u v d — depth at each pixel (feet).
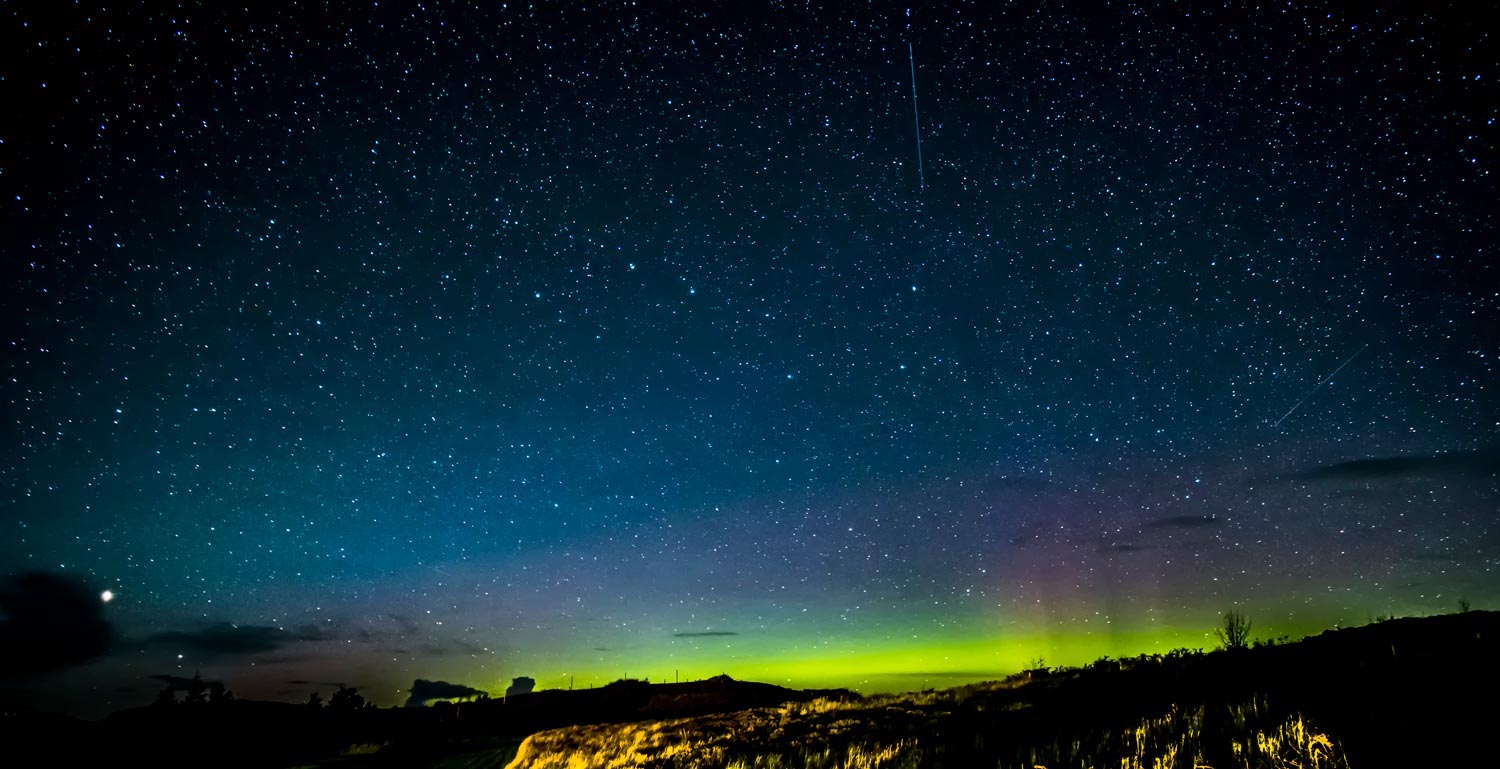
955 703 53.01
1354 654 35.70
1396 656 30.71
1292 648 45.37
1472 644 29.91
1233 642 60.44
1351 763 17.04
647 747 59.47
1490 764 15.94
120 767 96.22
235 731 120.26
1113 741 24.95
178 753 104.58
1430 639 35.70
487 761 81.00
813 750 39.99
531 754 75.25
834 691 90.53
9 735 103.30
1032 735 30.89
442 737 114.32
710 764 42.83
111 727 115.96
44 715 114.21
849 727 47.52
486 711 137.08
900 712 52.19
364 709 146.20
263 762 95.35
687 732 62.64
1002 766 25.81
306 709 142.10
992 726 36.40
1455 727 18.34
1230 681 36.50
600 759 60.13
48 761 96.37
